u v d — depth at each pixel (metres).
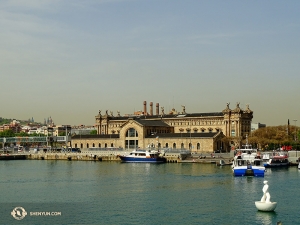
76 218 112.25
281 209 119.44
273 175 186.38
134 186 158.50
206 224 105.94
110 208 122.19
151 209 120.69
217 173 195.38
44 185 163.62
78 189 153.25
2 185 164.25
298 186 155.12
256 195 139.00
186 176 185.25
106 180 175.50
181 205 125.25
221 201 130.12
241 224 105.81
